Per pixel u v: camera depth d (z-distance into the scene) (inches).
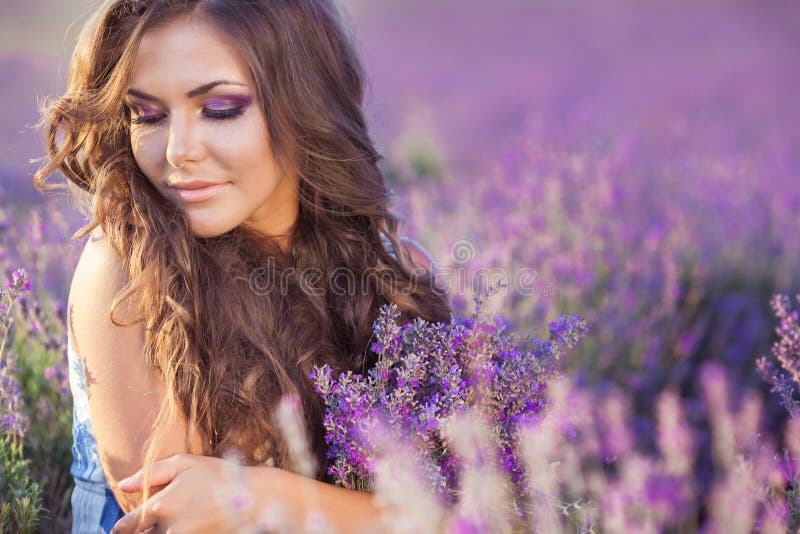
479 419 67.5
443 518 66.1
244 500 67.7
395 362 76.7
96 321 71.4
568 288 140.5
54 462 94.2
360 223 89.1
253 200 74.7
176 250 72.5
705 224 173.8
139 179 74.9
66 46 83.4
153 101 69.6
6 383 84.3
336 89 81.8
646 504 75.4
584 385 120.1
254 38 70.5
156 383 71.5
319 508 69.5
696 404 120.0
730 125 391.2
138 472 69.8
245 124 71.4
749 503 71.6
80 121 73.4
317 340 82.2
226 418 75.0
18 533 75.5
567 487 80.0
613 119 384.5
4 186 189.2
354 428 68.6
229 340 75.4
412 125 328.8
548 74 558.6
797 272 159.8
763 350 134.5
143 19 67.6
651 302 146.6
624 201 173.3
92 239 75.6
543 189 177.3
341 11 86.7
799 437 76.1
